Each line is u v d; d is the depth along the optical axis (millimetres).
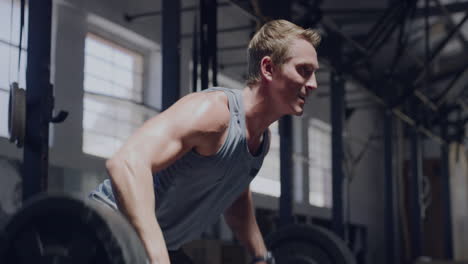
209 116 1375
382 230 12781
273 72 1492
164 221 1575
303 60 1485
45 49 2596
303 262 2994
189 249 5523
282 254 3072
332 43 6246
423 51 9977
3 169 4680
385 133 8539
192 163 1441
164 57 4047
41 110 2562
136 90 6652
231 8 7742
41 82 2574
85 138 5828
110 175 1202
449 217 10641
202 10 3631
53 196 1029
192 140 1352
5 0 5039
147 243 1158
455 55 10461
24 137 2486
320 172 10828
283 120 4867
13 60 5066
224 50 7543
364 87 6801
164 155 1278
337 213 5898
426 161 12977
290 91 1486
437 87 11234
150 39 6559
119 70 6406
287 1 4742
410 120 8977
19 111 2445
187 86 6988
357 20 8164
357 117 11852
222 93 1457
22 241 1050
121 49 6445
